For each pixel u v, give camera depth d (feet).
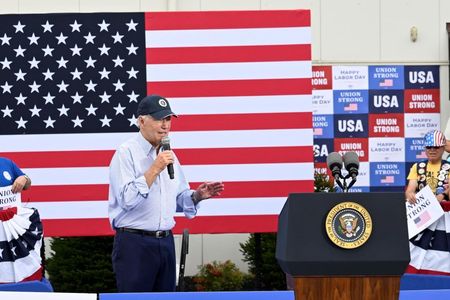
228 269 40.73
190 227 34.01
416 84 43.80
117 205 27.68
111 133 34.37
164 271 28.07
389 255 16.06
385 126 43.88
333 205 16.19
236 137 34.22
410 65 43.78
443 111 43.88
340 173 21.95
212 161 34.14
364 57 43.78
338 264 16.06
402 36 43.86
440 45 43.80
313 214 16.16
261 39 34.30
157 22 34.37
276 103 34.24
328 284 16.25
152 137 27.48
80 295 22.20
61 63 34.37
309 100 34.19
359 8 43.80
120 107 34.37
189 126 34.17
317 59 43.73
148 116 27.35
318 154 43.70
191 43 34.32
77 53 34.37
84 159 34.24
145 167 27.48
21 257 30.78
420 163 36.29
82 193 34.17
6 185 30.73
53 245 39.01
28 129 34.24
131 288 27.43
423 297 22.72
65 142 34.27
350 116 43.80
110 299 22.39
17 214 30.89
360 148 43.86
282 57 34.30
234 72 34.30
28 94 34.30
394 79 43.80
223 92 34.27
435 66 43.80
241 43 34.30
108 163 34.27
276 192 34.17
